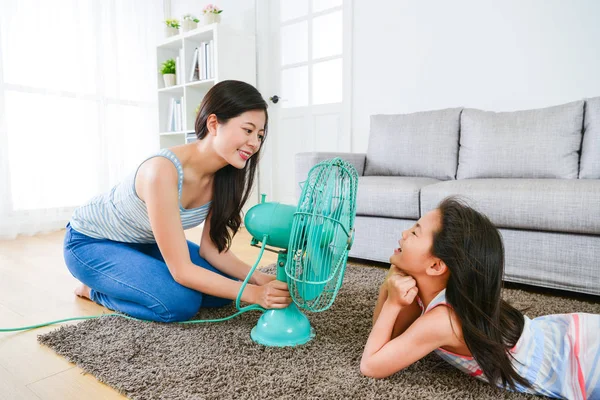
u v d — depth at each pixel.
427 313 0.87
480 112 2.26
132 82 3.71
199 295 1.26
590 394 0.81
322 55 3.38
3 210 2.85
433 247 0.84
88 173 3.37
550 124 2.00
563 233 1.54
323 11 3.32
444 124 2.37
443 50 2.68
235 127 1.09
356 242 2.08
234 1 3.82
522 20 2.37
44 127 3.10
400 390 0.87
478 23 2.53
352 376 0.92
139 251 1.44
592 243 1.48
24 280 1.81
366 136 3.11
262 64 3.68
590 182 1.54
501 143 2.10
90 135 3.37
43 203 3.09
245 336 1.14
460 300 0.82
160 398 0.83
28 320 1.33
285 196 3.71
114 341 1.11
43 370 0.99
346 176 0.95
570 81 2.26
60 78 3.18
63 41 3.19
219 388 0.87
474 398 0.85
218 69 3.29
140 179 1.18
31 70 3.03
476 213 0.87
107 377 0.92
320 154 2.22
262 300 1.10
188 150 1.21
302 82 3.53
